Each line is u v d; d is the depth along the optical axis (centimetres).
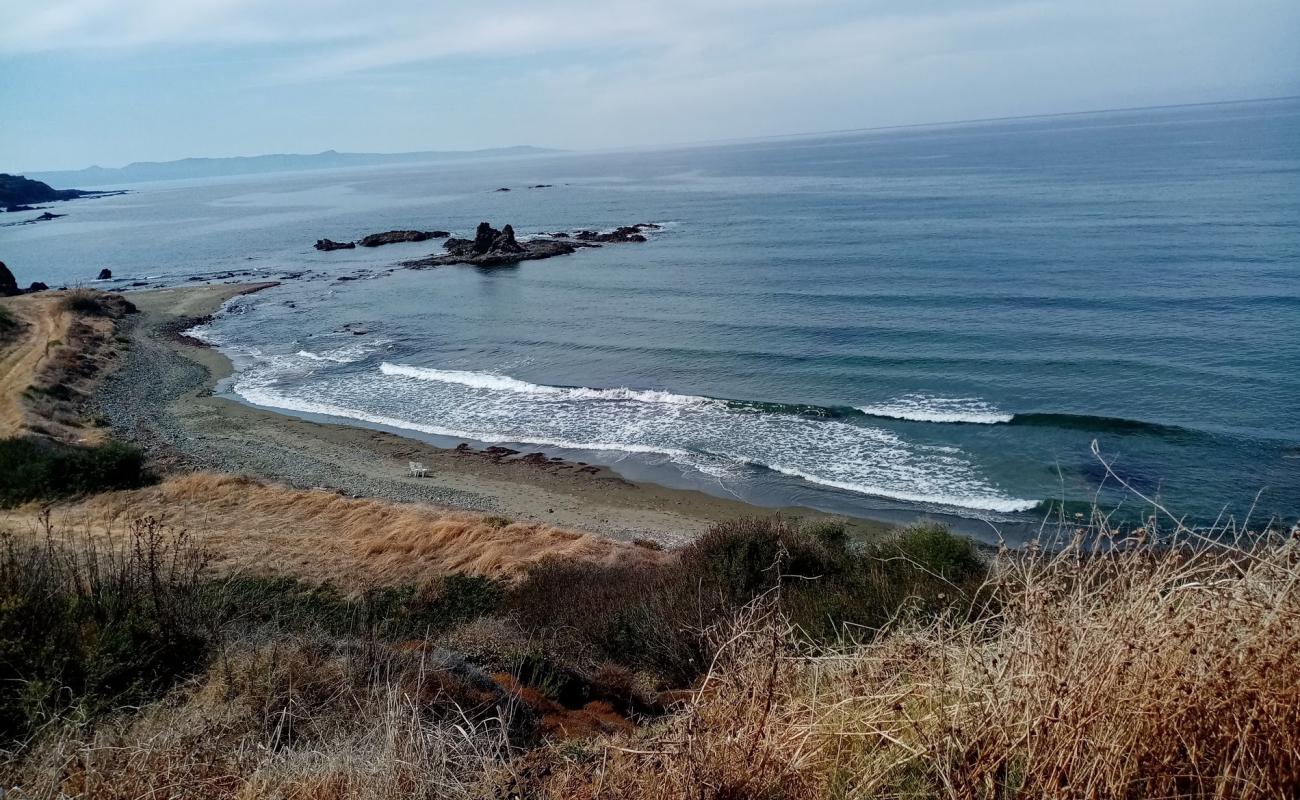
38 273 7269
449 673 486
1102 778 211
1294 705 206
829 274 4816
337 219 11525
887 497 1942
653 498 2034
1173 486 1841
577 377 3191
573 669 603
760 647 331
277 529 1617
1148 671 221
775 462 2217
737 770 260
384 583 1245
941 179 10881
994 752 227
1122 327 3152
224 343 4047
